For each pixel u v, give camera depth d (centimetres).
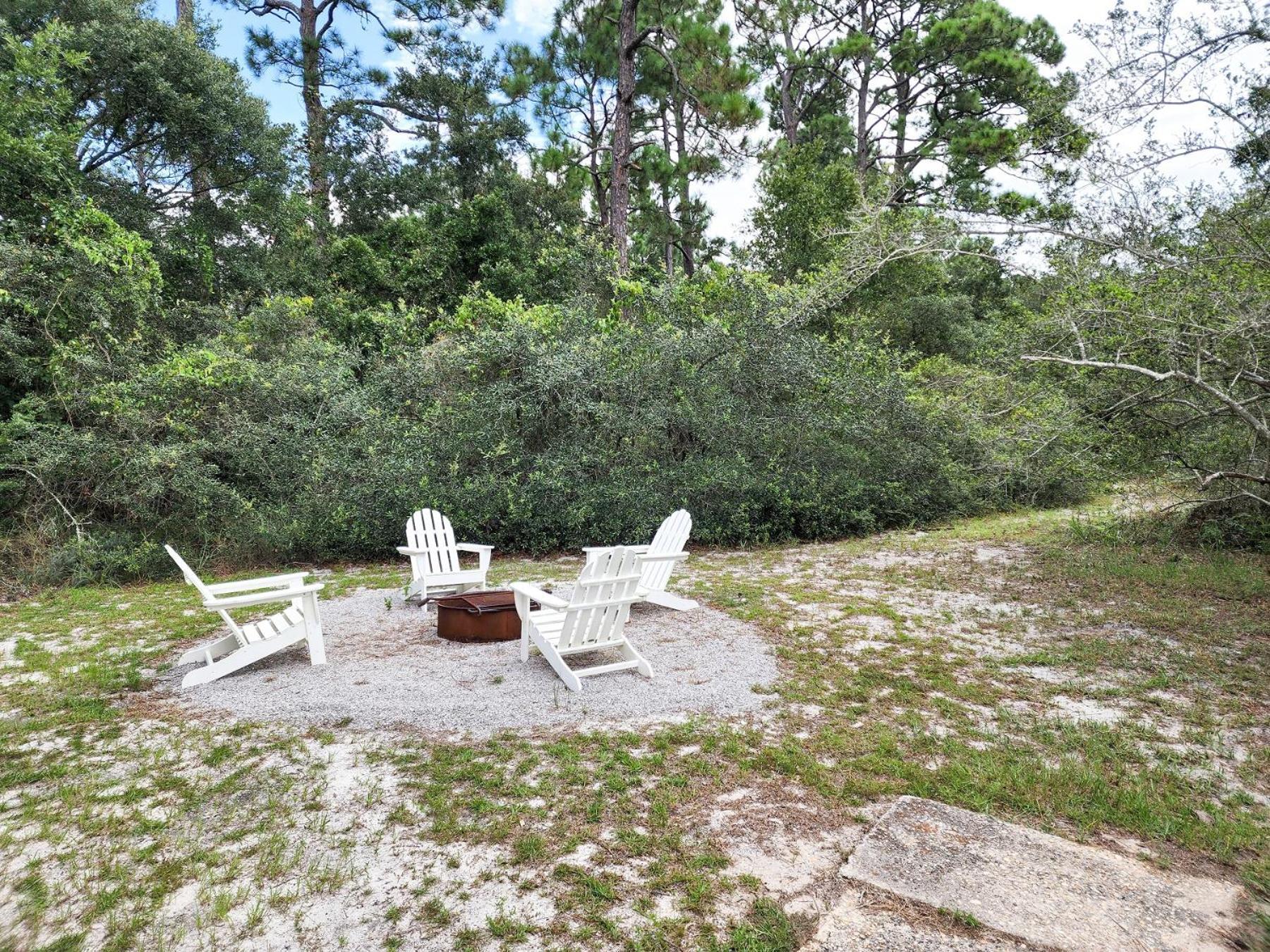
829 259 1583
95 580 780
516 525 910
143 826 288
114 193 1455
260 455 917
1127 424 784
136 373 908
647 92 2184
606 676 447
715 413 986
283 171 1689
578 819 288
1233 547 824
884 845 262
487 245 1753
